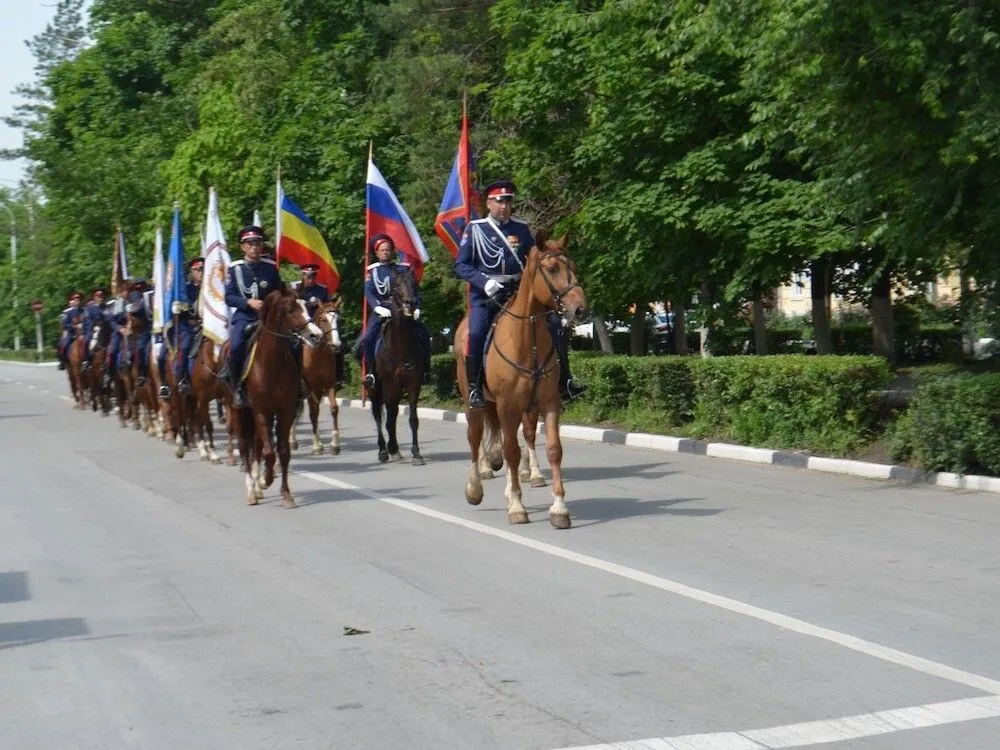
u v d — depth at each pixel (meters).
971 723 5.86
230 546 11.19
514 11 25.08
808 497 13.04
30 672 7.27
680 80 19.98
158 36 55.47
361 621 8.23
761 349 28.59
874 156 13.97
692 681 6.64
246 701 6.58
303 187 32.78
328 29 40.03
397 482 15.39
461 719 6.16
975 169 13.80
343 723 6.16
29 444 22.16
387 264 17.84
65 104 57.06
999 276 15.51
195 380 18.05
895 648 7.18
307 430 23.62
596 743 5.73
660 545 10.49
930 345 35.41
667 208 20.17
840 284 29.16
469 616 8.23
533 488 14.41
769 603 8.34
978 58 12.46
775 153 19.89
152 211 39.25
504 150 28.03
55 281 47.78
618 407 21.25
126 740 6.04
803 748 5.58
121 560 10.67
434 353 37.12
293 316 13.20
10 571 10.30
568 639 7.57
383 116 32.12
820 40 12.95
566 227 24.16
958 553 9.91
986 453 13.21
